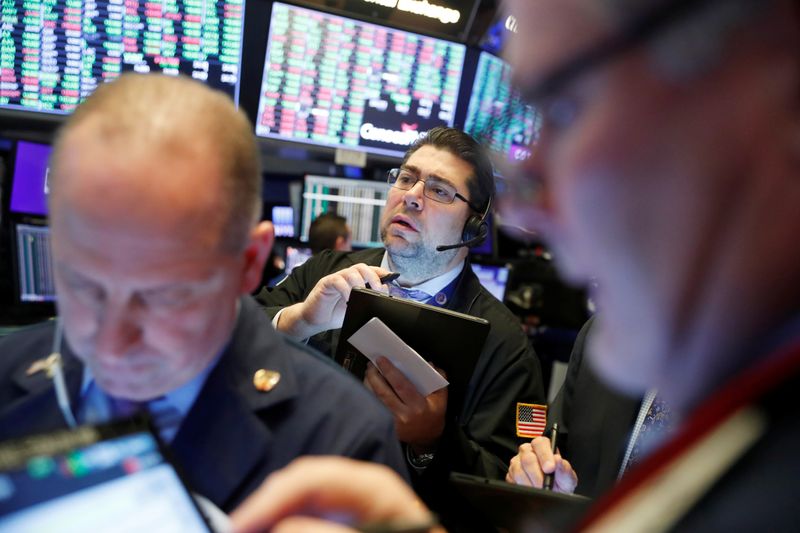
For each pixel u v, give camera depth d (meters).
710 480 0.29
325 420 0.82
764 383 0.30
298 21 2.45
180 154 0.63
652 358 0.35
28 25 2.23
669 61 0.29
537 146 0.35
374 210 2.96
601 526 0.31
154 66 2.39
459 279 1.89
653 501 0.30
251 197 0.72
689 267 0.31
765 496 0.27
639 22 0.29
